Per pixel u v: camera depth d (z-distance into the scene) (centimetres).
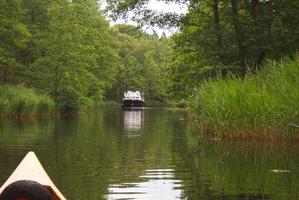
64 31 4219
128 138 1750
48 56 4172
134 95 6550
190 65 2894
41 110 3672
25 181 301
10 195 296
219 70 2255
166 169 1027
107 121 3002
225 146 1433
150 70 9012
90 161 1144
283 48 2292
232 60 2378
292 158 1167
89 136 1825
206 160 1153
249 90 1567
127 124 2661
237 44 2355
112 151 1343
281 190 798
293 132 1452
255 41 2289
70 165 1077
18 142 1563
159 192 792
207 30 2408
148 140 1672
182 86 3297
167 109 6391
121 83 8475
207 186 838
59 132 2011
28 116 3450
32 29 4306
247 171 986
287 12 2362
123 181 888
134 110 5778
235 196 757
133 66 8606
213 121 1612
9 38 3594
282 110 1443
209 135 1756
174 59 3438
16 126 2369
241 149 1351
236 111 1544
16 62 3953
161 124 2670
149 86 8962
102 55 6103
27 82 4259
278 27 2281
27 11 4197
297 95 1423
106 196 763
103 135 1880
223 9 2594
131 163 1115
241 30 2350
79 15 5450
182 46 2566
